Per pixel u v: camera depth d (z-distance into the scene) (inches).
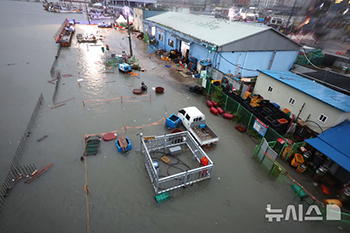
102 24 2343.8
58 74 990.4
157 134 639.8
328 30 1322.6
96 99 812.6
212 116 766.5
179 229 385.1
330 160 500.1
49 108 725.9
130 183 467.5
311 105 604.4
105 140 587.2
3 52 1259.2
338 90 731.4
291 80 713.0
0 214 385.1
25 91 834.2
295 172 533.6
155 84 999.0
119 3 3405.5
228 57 1013.8
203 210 423.2
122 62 1213.7
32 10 3216.0
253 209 433.4
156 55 1470.2
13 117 669.9
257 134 657.6
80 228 374.0
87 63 1206.3
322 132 548.7
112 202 423.2
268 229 397.7
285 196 467.2
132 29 2251.5
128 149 557.0
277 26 1833.2
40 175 466.6
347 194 437.1
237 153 588.7
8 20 2237.9
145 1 3157.0
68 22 2231.8
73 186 449.1
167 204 429.1
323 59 1237.7
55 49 1424.7
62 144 562.3
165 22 1608.0
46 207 403.5
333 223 415.8
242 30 1082.1
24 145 547.2
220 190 471.2
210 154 577.0
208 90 919.0
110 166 506.0
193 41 1135.6
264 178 511.5
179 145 606.2
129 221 391.5
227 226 397.1
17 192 426.3
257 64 1126.4
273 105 717.9
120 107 771.4
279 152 582.9
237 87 856.3
